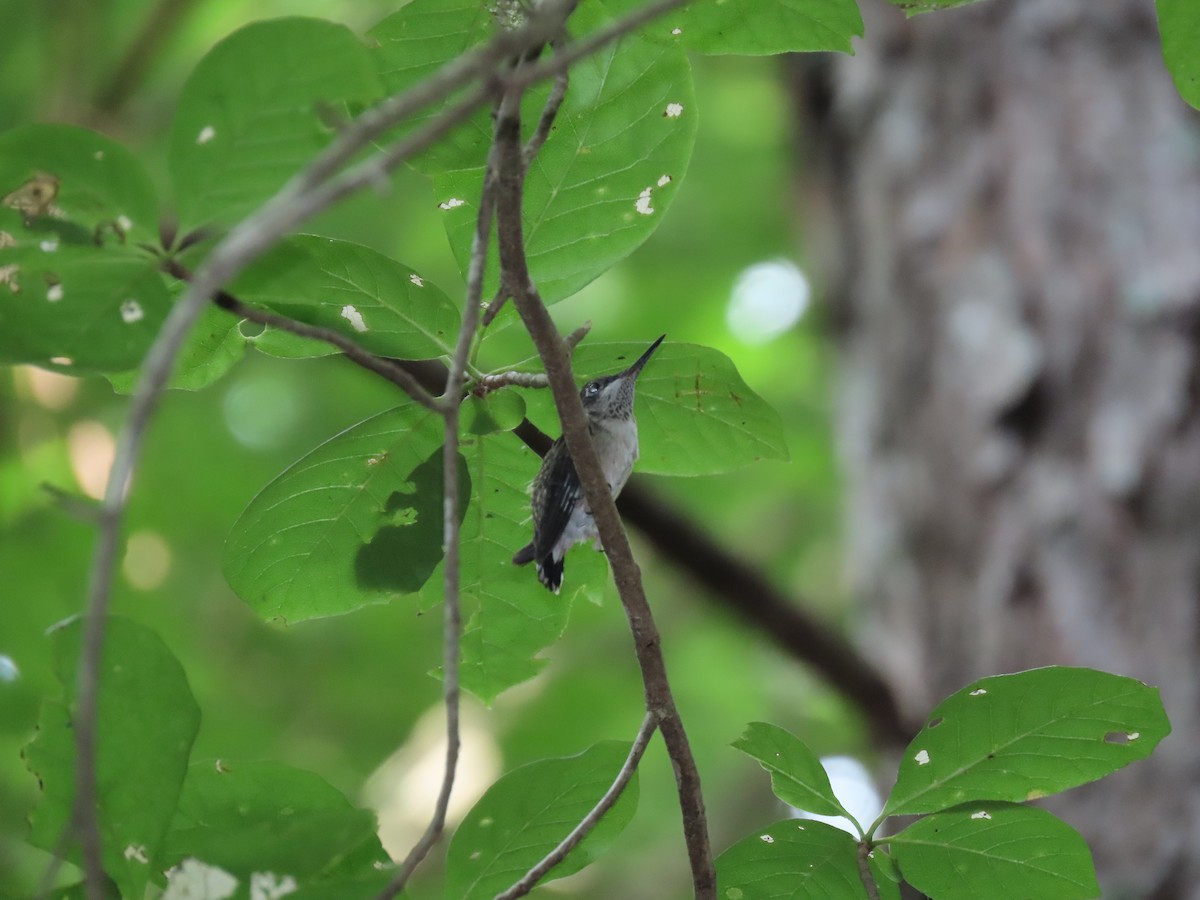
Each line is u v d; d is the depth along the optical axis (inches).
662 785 666.2
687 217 708.0
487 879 192.2
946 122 464.1
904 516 433.1
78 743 115.3
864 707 419.2
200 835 184.2
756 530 732.7
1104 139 433.4
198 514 601.6
